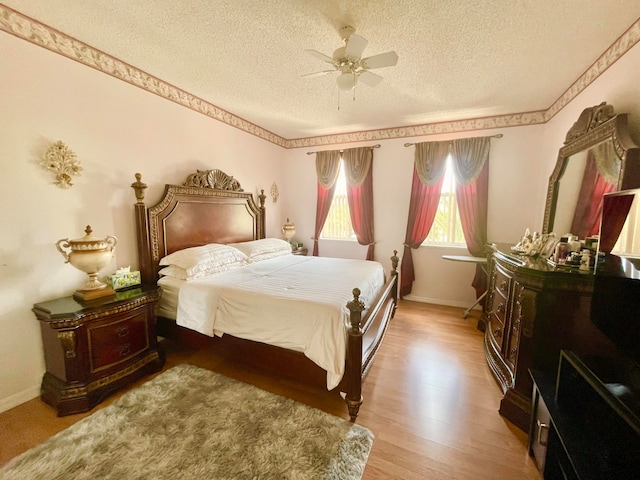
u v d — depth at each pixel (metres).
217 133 3.52
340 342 1.81
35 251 2.00
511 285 2.11
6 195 1.85
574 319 1.65
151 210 2.69
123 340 2.14
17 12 1.82
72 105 2.15
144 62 2.45
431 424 1.79
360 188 4.42
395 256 3.52
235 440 1.62
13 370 1.92
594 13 1.71
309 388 2.16
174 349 2.80
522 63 2.32
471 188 3.75
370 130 4.37
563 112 2.89
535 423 1.53
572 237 1.93
